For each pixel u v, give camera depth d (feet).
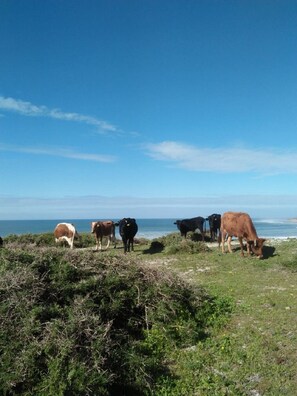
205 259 49.60
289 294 30.99
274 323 24.75
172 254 55.47
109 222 71.77
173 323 24.12
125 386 18.69
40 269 24.08
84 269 25.12
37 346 17.92
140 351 21.21
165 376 19.65
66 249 27.53
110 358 19.07
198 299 26.86
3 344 18.04
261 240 47.44
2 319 19.10
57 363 17.24
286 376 18.80
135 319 24.06
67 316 20.48
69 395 16.55
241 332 23.85
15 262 23.45
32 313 19.44
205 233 86.89
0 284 20.79
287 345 21.61
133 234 62.03
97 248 68.80
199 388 18.54
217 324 25.05
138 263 27.61
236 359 20.63
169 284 26.23
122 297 24.13
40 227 327.47
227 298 29.53
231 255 51.65
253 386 18.26
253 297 30.68
